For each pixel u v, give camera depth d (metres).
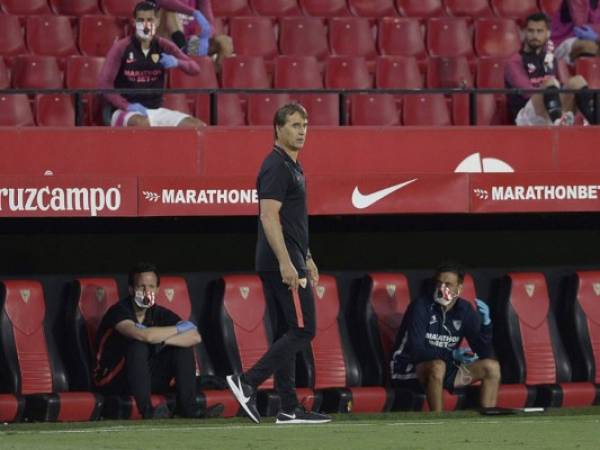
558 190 43.03
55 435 29.77
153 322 39.88
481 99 48.09
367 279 44.88
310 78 49.06
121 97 42.97
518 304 45.84
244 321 43.53
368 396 41.78
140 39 44.00
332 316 44.78
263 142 41.50
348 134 42.19
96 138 40.56
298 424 32.31
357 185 41.72
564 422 33.16
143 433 30.12
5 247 44.50
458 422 33.12
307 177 41.41
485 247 48.31
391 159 42.53
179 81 47.69
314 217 47.00
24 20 50.06
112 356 39.94
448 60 50.69
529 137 43.56
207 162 41.19
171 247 45.84
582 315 46.06
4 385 41.28
